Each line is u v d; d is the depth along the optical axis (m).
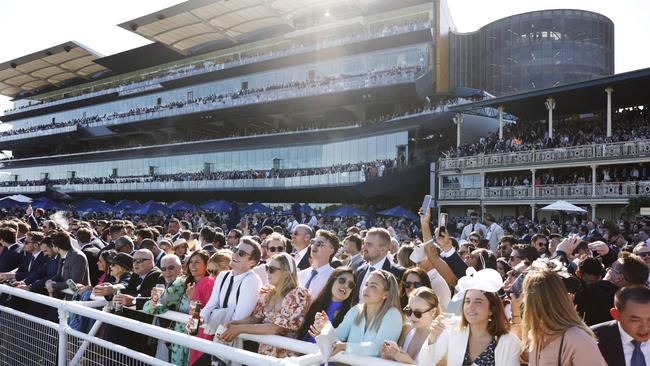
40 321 5.14
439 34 43.59
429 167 35.84
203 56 60.44
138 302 5.23
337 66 46.25
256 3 47.72
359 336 3.91
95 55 65.44
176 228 13.40
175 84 58.38
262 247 8.52
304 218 30.39
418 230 21.92
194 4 48.38
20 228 11.85
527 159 30.08
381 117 41.16
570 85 28.48
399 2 44.47
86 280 6.92
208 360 4.49
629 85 27.42
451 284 5.32
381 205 38.41
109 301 5.62
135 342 5.61
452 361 3.16
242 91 49.25
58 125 69.50
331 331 3.33
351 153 41.41
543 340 2.85
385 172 35.44
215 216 36.22
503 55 49.19
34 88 81.06
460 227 26.72
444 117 35.44
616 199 26.34
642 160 25.39
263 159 47.31
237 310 4.48
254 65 50.84
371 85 40.62
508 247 9.38
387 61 43.47
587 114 36.06
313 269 5.43
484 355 3.07
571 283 4.52
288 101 45.72
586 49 49.84
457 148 34.75
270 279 4.54
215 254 5.52
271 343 3.85
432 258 5.31
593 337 2.80
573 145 28.33
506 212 33.03
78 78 75.38
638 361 3.21
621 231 19.36
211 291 5.25
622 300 3.21
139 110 58.34
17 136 73.56
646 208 23.50
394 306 3.86
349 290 4.52
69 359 4.75
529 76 48.97
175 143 54.75
